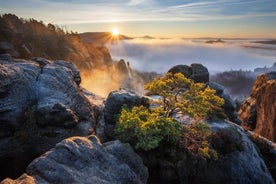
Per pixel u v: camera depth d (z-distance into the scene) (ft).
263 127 175.52
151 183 71.20
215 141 82.33
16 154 88.79
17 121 91.04
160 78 94.79
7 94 90.74
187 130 78.95
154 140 64.80
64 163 48.67
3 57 118.93
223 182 75.61
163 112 76.64
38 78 106.52
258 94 198.39
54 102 98.68
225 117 103.24
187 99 80.94
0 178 80.12
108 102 86.28
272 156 101.09
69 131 97.50
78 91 116.16
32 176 44.47
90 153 53.52
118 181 51.70
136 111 77.25
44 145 92.53
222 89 144.97
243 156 83.20
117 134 80.48
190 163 74.33
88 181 47.14
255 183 79.15
